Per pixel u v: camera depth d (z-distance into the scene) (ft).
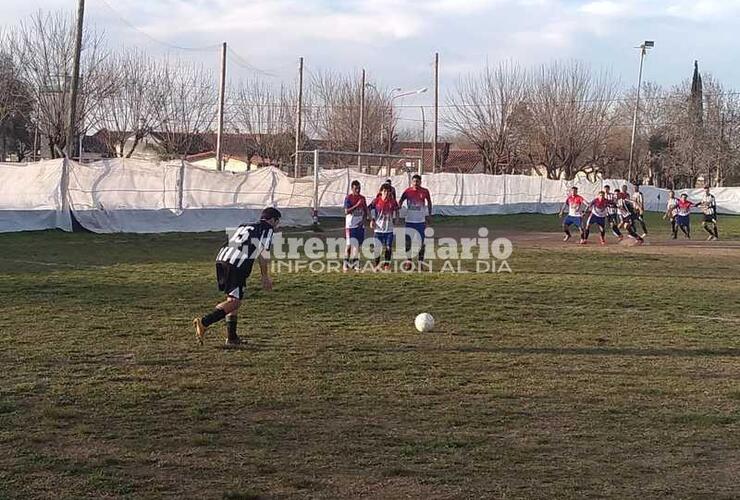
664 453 20.24
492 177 157.07
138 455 19.22
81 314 37.83
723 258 75.10
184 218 92.22
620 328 37.70
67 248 68.90
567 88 207.92
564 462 19.40
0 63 139.64
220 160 130.31
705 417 23.35
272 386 25.85
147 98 165.68
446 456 19.62
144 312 38.83
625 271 62.08
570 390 26.25
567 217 90.84
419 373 28.09
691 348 33.40
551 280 54.85
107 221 85.61
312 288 48.08
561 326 37.91
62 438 20.34
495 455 19.77
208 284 48.78
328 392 25.29
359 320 38.27
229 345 31.78
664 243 92.73
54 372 26.94
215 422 21.93
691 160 229.45
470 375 27.94
